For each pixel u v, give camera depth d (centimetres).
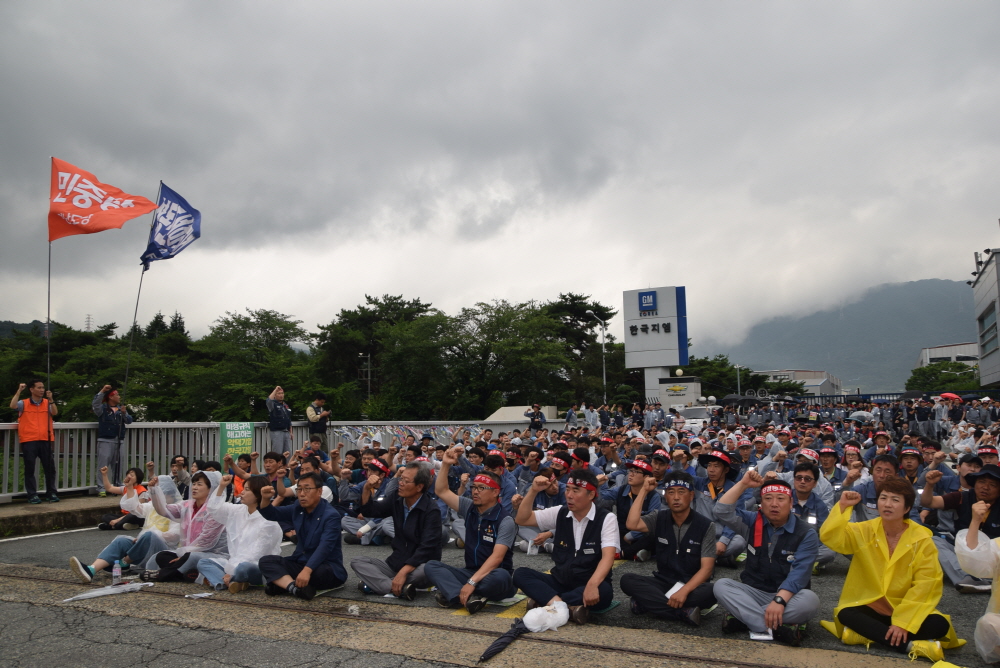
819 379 13812
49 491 1126
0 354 3941
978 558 464
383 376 4647
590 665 449
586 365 6303
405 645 493
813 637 509
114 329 4406
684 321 5069
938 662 433
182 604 606
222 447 1368
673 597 539
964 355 12431
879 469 770
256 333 3741
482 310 4409
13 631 536
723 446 1339
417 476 634
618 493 855
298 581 611
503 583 588
